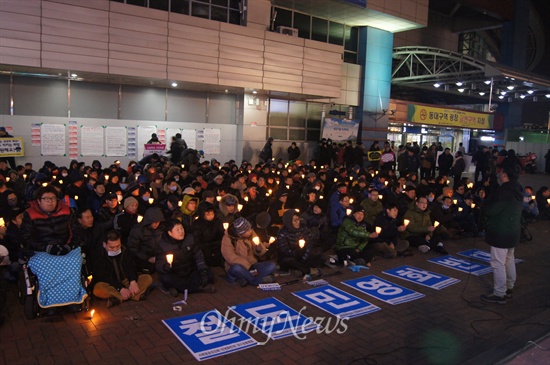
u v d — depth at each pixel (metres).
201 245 8.01
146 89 17.39
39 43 13.16
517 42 35.88
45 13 13.18
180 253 6.74
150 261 7.30
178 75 15.58
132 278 6.47
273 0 20.02
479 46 46.41
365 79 23.78
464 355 5.13
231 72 16.73
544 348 5.34
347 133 21.91
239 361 4.82
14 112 15.04
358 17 22.39
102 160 16.72
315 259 7.94
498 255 6.86
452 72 27.59
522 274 8.58
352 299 6.79
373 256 8.79
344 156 19.73
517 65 36.19
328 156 19.77
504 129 34.69
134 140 17.30
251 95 19.27
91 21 13.88
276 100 20.72
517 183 6.82
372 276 7.92
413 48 26.70
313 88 19.02
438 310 6.51
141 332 5.44
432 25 34.91
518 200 6.78
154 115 17.67
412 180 14.02
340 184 9.99
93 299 6.41
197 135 18.69
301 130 21.83
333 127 21.38
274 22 20.89
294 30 19.14
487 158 20.19
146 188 9.66
